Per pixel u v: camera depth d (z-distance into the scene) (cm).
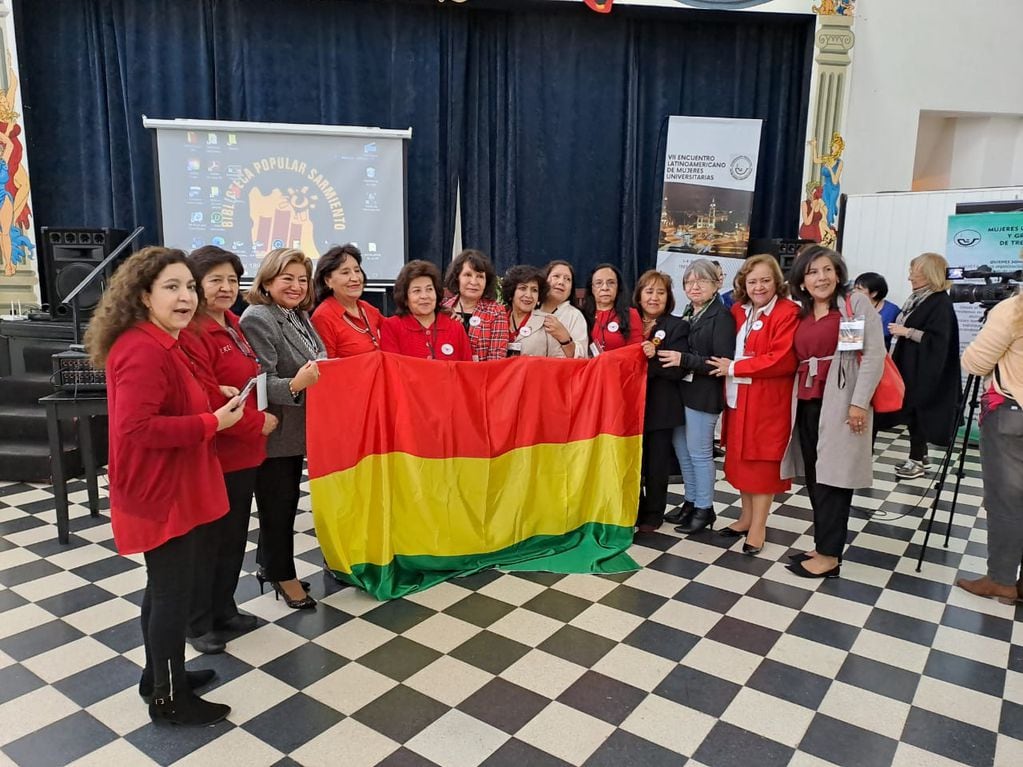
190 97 562
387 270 584
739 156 602
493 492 310
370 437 283
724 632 261
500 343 329
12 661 239
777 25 624
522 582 299
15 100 529
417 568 296
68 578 302
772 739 203
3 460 423
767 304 320
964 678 234
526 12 593
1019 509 279
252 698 218
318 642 250
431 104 591
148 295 179
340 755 193
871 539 354
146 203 566
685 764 192
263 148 554
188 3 549
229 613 254
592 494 334
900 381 293
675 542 345
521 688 225
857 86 625
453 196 608
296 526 362
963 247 505
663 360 333
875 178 643
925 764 193
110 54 549
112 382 178
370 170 571
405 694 221
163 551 189
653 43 617
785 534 358
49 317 505
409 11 575
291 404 248
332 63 573
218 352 223
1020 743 202
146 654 216
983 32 634
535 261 628
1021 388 271
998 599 288
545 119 611
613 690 224
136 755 193
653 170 637
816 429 309
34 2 537
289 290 254
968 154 696
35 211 559
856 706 218
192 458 192
